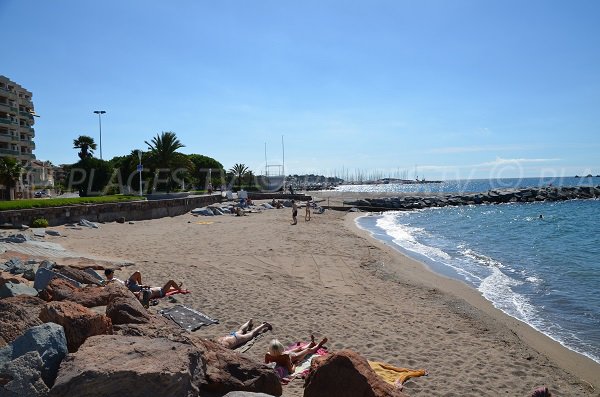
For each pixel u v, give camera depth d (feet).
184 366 15.44
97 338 16.88
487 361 28.14
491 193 259.80
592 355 31.19
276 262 57.77
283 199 211.20
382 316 36.32
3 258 44.93
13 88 210.79
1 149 196.65
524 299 46.14
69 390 13.82
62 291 28.40
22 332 18.38
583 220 143.74
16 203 86.22
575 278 56.80
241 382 18.39
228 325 32.04
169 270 48.60
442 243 92.68
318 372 17.79
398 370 25.49
